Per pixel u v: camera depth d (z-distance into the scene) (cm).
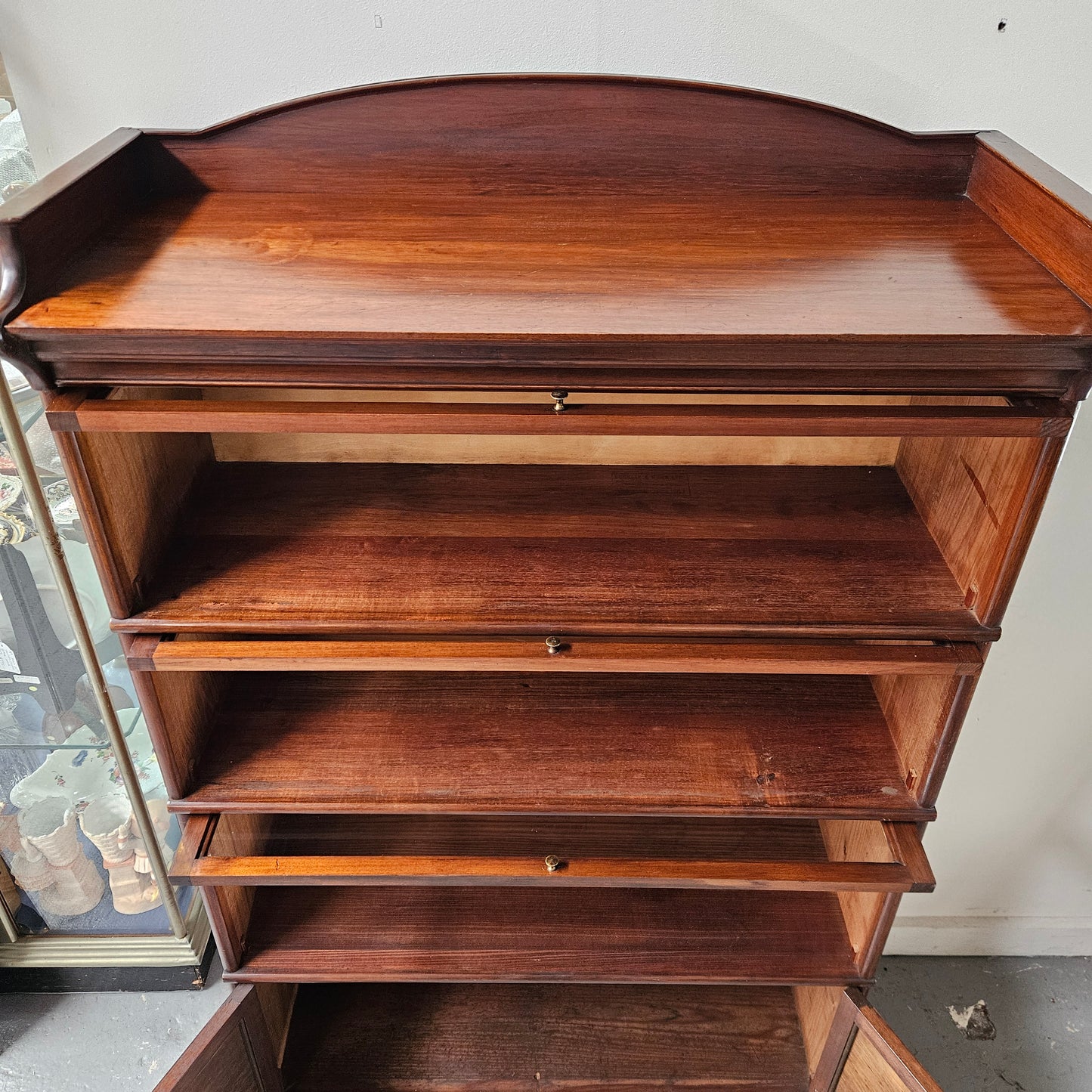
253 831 112
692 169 98
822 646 93
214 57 98
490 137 96
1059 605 129
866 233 91
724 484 113
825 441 114
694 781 105
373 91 93
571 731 110
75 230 82
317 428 79
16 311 73
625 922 125
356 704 113
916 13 95
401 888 129
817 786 104
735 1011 142
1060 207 81
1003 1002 159
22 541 109
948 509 100
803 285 80
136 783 129
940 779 100
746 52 99
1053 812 151
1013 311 76
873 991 160
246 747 108
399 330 72
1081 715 139
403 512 107
